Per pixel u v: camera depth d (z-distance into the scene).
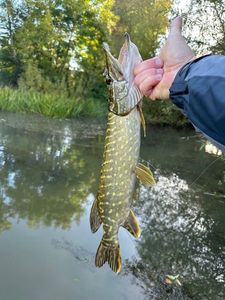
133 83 0.45
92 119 4.62
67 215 1.57
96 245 1.34
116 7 5.50
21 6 5.91
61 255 1.25
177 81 0.31
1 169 2.09
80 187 1.93
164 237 1.47
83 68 5.68
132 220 0.51
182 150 3.23
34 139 3.01
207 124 0.28
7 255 1.22
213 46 3.05
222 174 2.48
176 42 0.39
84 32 5.72
